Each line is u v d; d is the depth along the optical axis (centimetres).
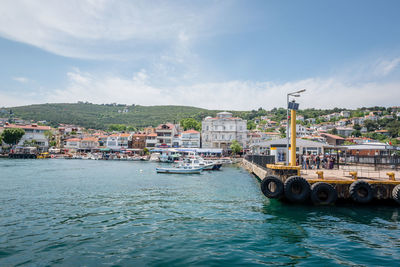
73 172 3978
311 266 838
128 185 2742
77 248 984
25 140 9131
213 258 894
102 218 1419
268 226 1269
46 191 2259
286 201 1755
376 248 993
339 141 7494
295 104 1859
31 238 1093
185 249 977
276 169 1752
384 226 1263
